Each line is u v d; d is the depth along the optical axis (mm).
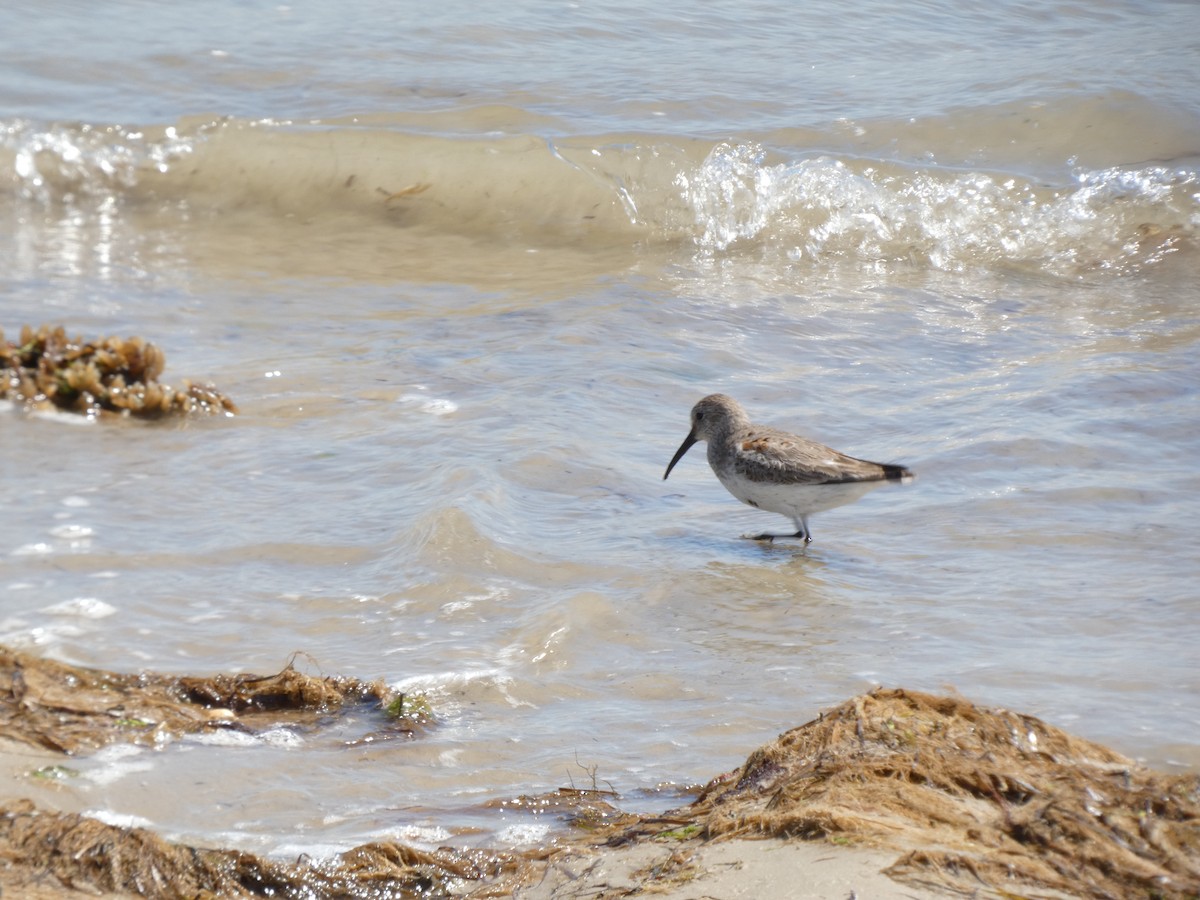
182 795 7781
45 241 20422
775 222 21453
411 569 11039
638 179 22047
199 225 21531
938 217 21312
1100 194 21531
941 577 11273
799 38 26844
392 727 8773
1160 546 11578
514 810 7746
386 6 27719
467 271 19938
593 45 26250
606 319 17625
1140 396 15031
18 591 10445
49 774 7840
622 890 6297
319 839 7375
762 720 8914
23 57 24844
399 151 22672
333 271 19766
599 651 10000
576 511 12492
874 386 15844
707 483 13570
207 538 11594
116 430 14031
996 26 27625
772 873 6078
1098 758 7391
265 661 9594
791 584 11180
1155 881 5926
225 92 24125
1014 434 14031
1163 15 28062
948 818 6516
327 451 13516
